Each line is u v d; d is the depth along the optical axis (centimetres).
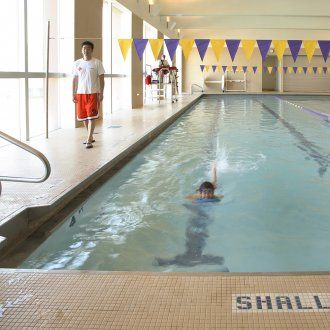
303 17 1509
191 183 436
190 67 2409
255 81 2402
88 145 539
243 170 492
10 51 576
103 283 189
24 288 186
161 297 175
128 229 310
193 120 988
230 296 175
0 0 550
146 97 1533
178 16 1498
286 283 185
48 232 299
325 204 369
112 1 972
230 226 317
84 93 536
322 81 2462
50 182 373
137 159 552
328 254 269
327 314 161
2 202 313
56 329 156
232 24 1652
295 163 529
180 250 274
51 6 705
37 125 675
